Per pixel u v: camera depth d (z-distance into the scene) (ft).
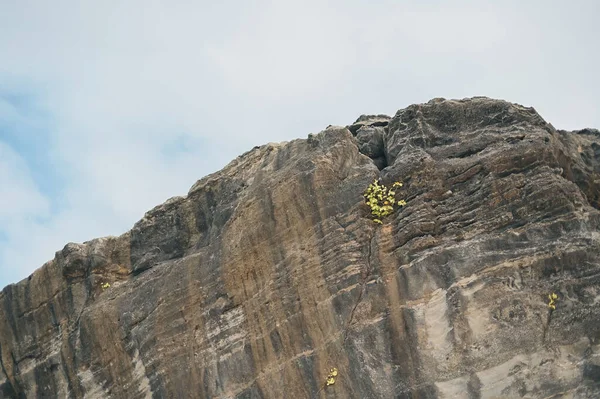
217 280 123.44
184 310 124.98
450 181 117.50
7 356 143.33
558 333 106.42
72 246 139.85
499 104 122.42
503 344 106.42
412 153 120.16
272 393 115.44
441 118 124.16
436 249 112.37
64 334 137.18
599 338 106.01
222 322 121.49
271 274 119.75
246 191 128.88
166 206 138.82
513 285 108.58
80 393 133.08
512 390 105.19
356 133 132.05
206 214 134.82
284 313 117.19
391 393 108.68
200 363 121.39
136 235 139.33
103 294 136.05
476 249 110.83
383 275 113.50
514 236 111.04
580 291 107.96
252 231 122.31
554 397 104.37
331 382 112.16
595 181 125.08
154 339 126.00
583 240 110.11
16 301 143.84
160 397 123.75
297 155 125.29
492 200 114.21
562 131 129.39
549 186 112.78
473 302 108.27
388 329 110.93
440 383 107.14
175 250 136.05
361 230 116.98
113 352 130.52
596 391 103.76
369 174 120.26
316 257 117.50
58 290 139.74
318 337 114.52
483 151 118.62
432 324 109.40
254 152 135.33
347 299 113.80
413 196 117.39
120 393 128.67
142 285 131.44
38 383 139.33
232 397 117.91
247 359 118.21
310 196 120.06
